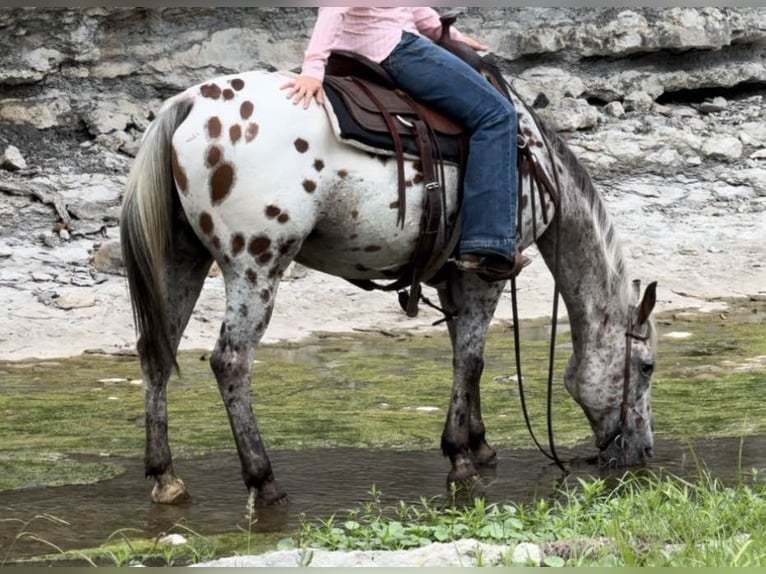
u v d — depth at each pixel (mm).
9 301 13617
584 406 9141
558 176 8828
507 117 8227
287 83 7965
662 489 7562
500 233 8180
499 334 13711
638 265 15906
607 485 8617
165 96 17719
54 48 16953
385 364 12453
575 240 8922
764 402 10789
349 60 8266
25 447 9555
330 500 8242
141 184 7723
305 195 7844
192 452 9422
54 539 7406
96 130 16984
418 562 6379
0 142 16516
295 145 7816
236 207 7754
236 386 7906
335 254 8297
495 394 11219
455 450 8711
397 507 8062
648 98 20000
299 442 9672
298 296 14617
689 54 20406
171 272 8203
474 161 8195
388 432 9977
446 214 8328
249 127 7758
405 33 8312
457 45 8625
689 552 6266
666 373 11922
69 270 14414
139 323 7828
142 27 17469
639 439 9086
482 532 6926
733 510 7062
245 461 8031
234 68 17938
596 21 19766
